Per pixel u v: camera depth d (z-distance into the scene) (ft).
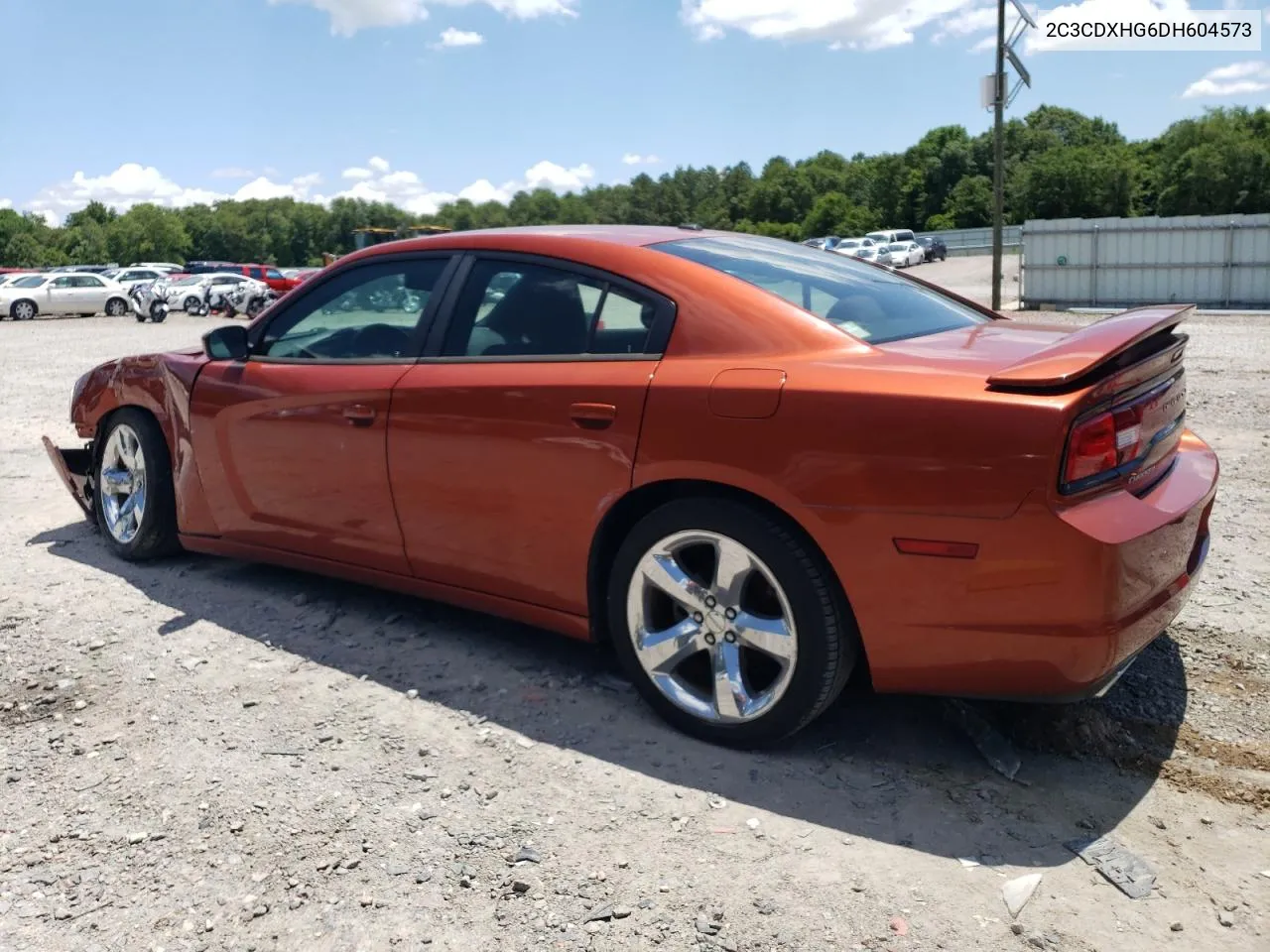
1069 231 76.54
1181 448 10.51
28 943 7.26
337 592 14.08
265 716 10.53
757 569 9.10
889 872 7.80
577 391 9.96
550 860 8.05
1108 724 9.87
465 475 10.85
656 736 9.97
